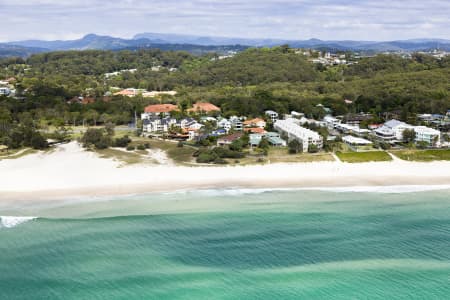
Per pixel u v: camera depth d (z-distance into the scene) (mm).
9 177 108375
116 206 90188
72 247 71562
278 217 84812
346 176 112938
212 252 70625
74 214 85625
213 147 141000
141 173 112688
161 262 67500
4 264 66312
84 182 105250
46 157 133000
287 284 61688
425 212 88562
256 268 65938
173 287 60750
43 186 102000
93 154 135000
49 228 78438
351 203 93500
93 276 63375
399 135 151250
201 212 86938
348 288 60844
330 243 74125
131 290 60031
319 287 61031
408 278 63438
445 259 69188
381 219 84562
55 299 58219
